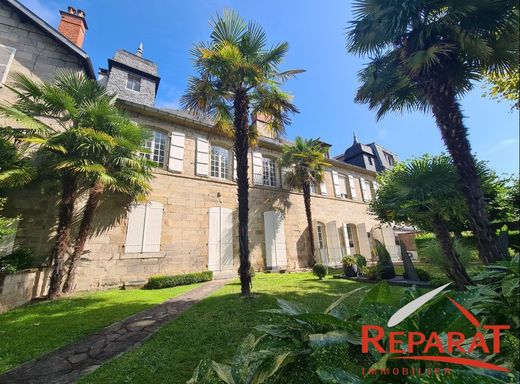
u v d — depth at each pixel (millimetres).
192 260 10586
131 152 8602
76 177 7641
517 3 4441
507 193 8688
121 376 2793
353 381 926
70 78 8211
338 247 14875
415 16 4977
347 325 1159
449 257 5328
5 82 8555
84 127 7512
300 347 1364
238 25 7375
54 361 3303
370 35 5789
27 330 4375
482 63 5199
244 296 6133
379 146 23906
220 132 9250
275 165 15648
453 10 4777
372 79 6395
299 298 5918
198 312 5145
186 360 3098
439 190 5324
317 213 15992
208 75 7441
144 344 3695
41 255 7781
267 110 8117
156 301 6461
